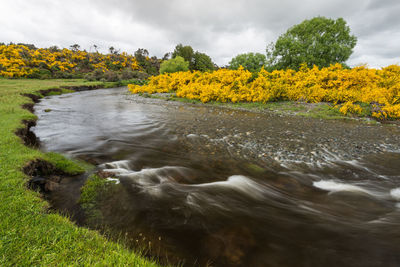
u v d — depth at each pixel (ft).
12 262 6.41
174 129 33.19
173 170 18.43
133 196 13.85
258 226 11.21
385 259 8.78
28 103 53.47
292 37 101.91
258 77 67.21
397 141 26.22
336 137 28.02
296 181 16.74
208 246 9.57
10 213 9.18
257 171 18.44
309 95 54.90
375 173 17.93
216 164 19.97
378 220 11.73
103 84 150.71
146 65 379.55
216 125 35.63
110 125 35.99
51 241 7.70
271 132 30.78
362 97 45.91
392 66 59.41
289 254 9.21
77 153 22.27
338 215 12.35
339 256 9.05
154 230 10.57
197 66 256.93
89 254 7.23
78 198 13.37
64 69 236.43
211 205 13.17
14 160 15.34
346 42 97.66
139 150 23.73
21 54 267.80
